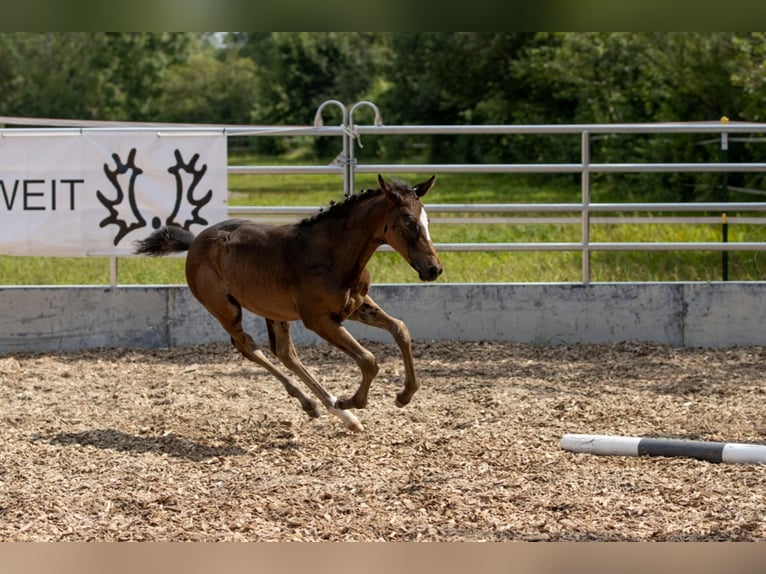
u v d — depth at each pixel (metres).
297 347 11.55
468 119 41.09
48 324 11.80
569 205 11.58
